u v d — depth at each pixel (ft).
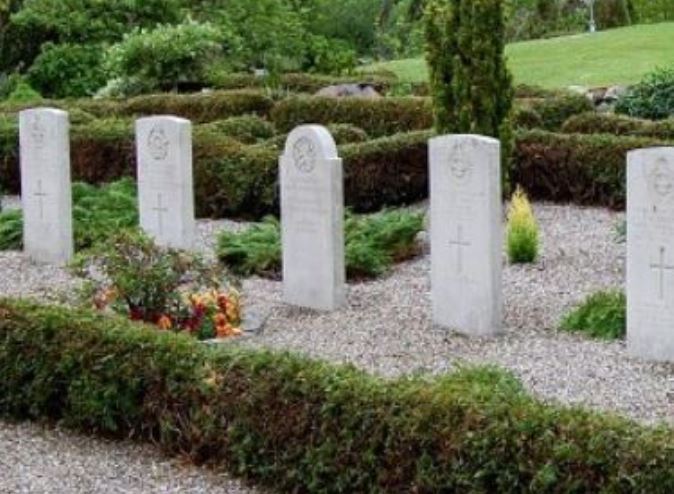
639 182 32.68
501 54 52.44
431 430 23.85
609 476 21.68
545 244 47.06
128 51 92.07
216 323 35.65
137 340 29.32
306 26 120.98
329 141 39.19
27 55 112.98
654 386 30.76
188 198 46.85
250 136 66.28
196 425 27.73
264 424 26.37
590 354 33.47
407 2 140.87
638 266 32.83
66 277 44.88
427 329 36.88
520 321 37.24
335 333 36.81
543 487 22.21
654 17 145.18
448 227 36.58
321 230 39.24
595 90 78.95
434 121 53.88
